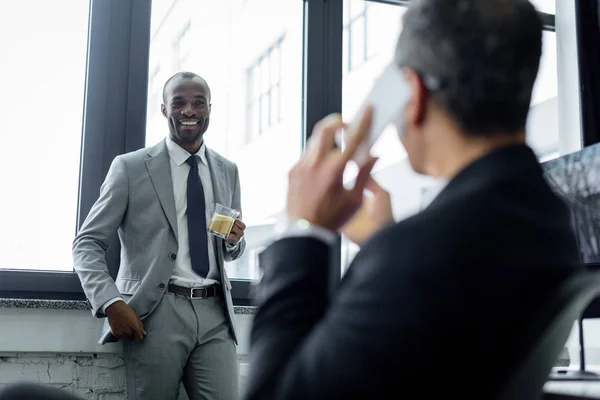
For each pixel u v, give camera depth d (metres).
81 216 3.03
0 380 2.75
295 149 3.57
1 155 3.01
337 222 0.63
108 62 3.14
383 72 0.64
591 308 1.53
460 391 0.53
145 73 3.20
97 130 3.09
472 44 0.59
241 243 2.78
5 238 2.96
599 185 1.51
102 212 2.58
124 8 3.20
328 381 0.52
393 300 0.52
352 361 0.52
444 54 0.60
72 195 3.07
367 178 0.64
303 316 0.58
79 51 3.15
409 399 0.52
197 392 2.55
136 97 3.17
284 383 0.54
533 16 0.60
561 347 0.62
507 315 0.53
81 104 3.12
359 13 3.62
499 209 0.56
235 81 5.68
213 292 2.62
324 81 3.52
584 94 3.95
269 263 0.62
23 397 0.77
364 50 3.60
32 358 2.80
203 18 6.19
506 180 0.58
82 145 3.08
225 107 5.48
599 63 3.97
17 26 3.09
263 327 0.59
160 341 2.48
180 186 2.70
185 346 2.52
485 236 0.54
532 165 0.61
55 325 2.81
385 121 0.63
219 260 2.64
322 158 0.64
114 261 3.03
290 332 0.57
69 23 3.15
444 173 0.63
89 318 2.86
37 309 2.79
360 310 0.53
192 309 2.56
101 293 2.46
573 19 4.04
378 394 0.51
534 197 0.59
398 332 0.52
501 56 0.59
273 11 3.69
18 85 3.06
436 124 0.62
